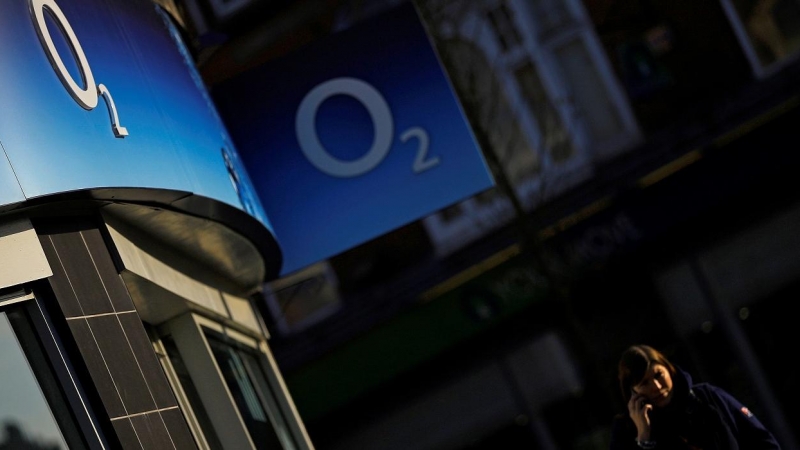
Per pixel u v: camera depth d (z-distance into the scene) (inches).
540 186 916.0
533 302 922.7
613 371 919.0
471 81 772.6
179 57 369.4
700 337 938.7
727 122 948.6
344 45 522.3
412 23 522.3
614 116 975.6
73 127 280.4
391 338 943.0
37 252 273.7
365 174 517.3
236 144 514.6
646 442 318.0
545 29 983.0
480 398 937.5
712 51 964.6
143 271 315.9
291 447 461.7
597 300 935.7
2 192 262.1
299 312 955.3
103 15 315.9
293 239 512.1
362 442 946.1
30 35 277.4
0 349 266.2
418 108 519.2
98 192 284.5
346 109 516.4
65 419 267.3
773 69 957.2
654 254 943.0
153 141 315.3
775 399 933.2
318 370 946.7
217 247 391.9
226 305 420.2
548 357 927.7
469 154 517.3
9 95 268.8
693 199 940.6
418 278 949.8
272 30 710.5
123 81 311.9
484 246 943.0
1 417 263.0
